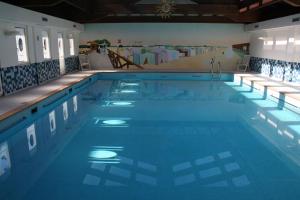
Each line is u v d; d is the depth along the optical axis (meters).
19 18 6.89
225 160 4.07
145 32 12.85
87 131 5.34
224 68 13.14
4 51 6.66
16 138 5.03
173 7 10.55
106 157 4.15
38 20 8.00
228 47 12.94
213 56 13.04
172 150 4.43
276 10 10.44
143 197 3.09
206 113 6.62
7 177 3.57
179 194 3.15
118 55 13.08
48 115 6.42
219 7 10.56
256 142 4.79
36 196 3.11
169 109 6.98
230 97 8.45
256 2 8.30
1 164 3.96
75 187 3.30
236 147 4.57
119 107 7.19
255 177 3.54
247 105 7.45
